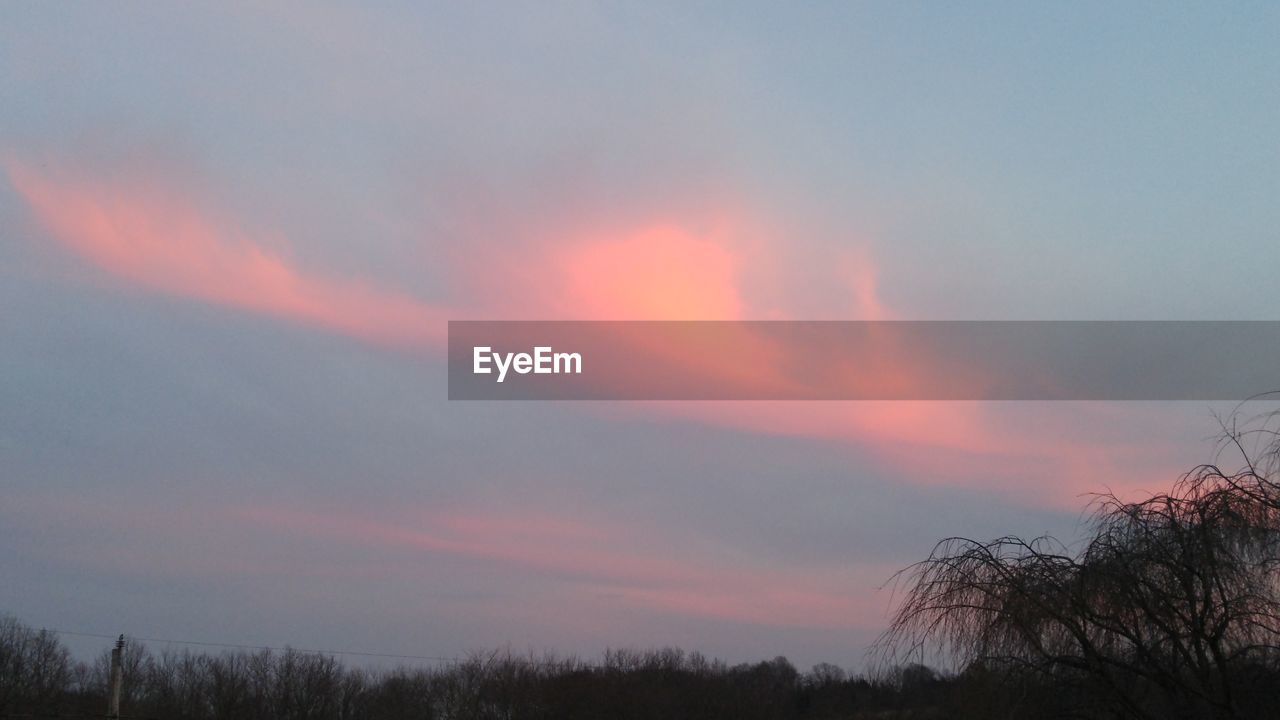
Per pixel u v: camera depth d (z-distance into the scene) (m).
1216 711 11.73
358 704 57.53
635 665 57.62
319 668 56.66
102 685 52.41
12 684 49.06
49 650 50.88
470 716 58.12
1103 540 12.59
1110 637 12.32
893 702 14.13
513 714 57.22
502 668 59.12
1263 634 11.80
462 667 59.69
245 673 55.56
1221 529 11.94
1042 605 12.49
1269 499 11.85
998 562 13.20
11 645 50.03
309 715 55.25
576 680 56.88
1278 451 12.27
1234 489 12.10
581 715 54.72
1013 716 12.34
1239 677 11.80
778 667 53.25
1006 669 12.61
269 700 54.94
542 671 58.91
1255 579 11.83
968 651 12.95
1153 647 12.10
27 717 45.47
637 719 52.41
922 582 13.52
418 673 59.69
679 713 51.72
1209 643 11.94
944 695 13.37
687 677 55.12
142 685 53.56
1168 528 12.30
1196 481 12.45
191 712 53.00
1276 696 11.69
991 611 12.81
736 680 53.78
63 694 50.84
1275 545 11.79
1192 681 11.99
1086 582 12.42
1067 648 12.46
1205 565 11.91
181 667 54.81
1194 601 11.94
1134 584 12.16
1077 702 12.31
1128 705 12.09
